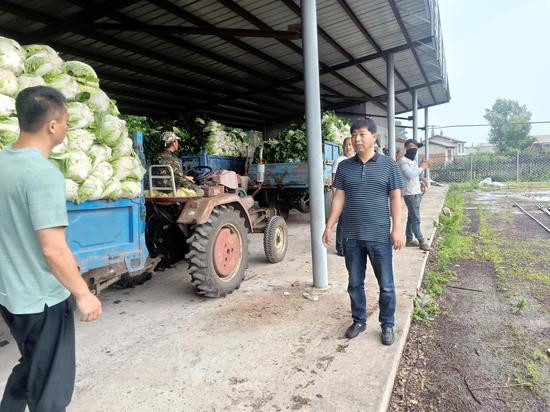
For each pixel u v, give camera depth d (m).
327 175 7.88
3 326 3.69
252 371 2.77
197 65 8.25
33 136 1.83
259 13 6.23
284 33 5.49
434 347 3.38
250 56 8.00
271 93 10.50
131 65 7.72
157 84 9.09
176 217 4.48
